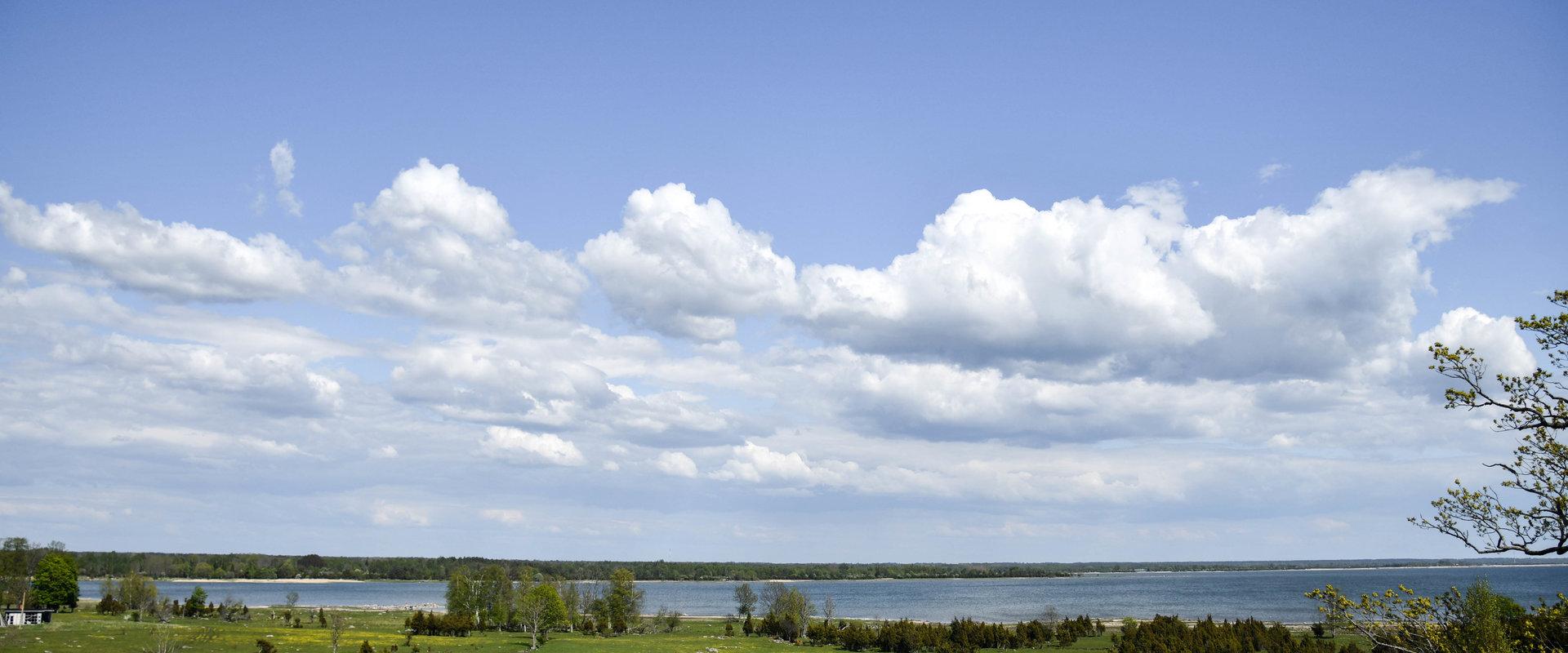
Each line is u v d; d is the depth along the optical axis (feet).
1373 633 85.40
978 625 542.98
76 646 389.19
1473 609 87.35
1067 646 525.34
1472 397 75.51
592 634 639.76
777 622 639.76
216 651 413.39
